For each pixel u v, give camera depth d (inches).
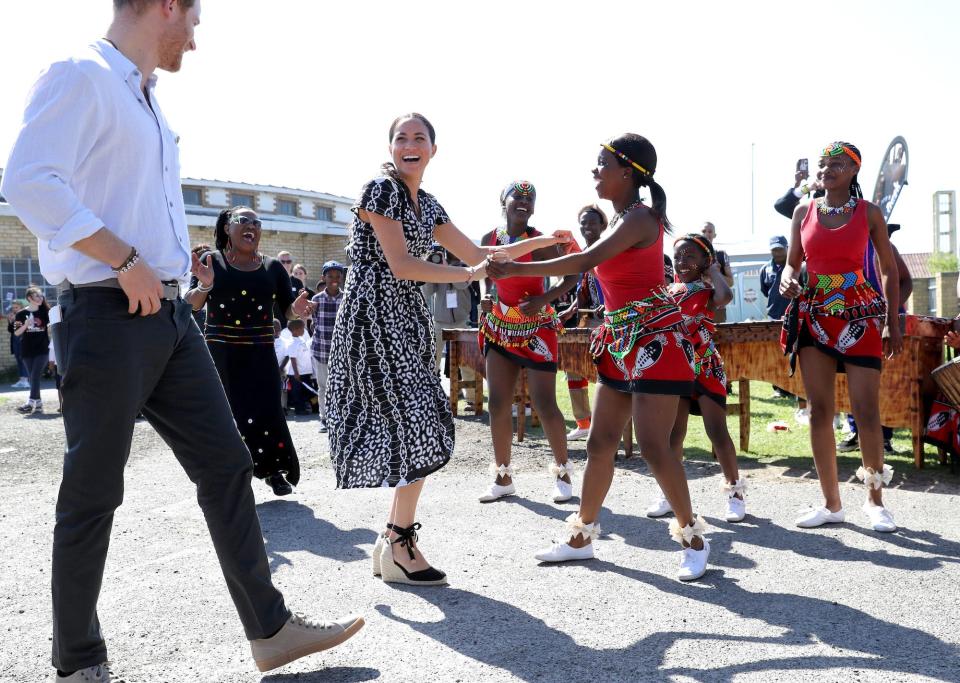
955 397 209.2
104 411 92.2
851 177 171.5
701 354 180.9
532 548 161.6
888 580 137.8
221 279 202.4
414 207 135.4
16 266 765.3
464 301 376.2
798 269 181.8
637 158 139.1
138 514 193.8
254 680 103.1
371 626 120.8
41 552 165.0
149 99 98.8
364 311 132.9
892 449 256.4
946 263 1317.7
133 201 94.3
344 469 133.7
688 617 122.8
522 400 291.9
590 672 103.8
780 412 352.8
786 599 129.8
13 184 84.7
